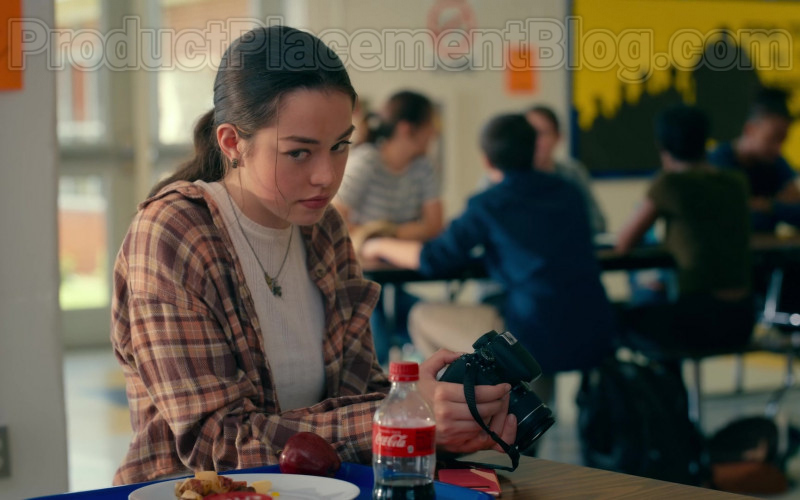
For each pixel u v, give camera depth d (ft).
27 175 5.94
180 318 4.07
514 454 3.88
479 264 10.80
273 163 4.07
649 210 11.93
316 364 4.72
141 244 4.19
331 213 5.00
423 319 9.61
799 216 15.80
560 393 15.47
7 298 5.93
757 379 16.28
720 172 11.82
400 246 10.93
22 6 5.86
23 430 6.01
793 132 21.58
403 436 3.19
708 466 10.42
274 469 3.68
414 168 13.30
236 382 4.15
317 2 17.52
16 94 5.88
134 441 4.33
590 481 3.84
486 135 10.21
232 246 4.33
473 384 3.82
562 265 10.00
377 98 17.94
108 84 17.97
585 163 19.95
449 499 3.36
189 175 4.61
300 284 4.71
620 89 20.11
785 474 10.54
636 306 11.19
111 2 17.56
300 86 3.98
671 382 9.96
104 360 17.61
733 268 11.71
